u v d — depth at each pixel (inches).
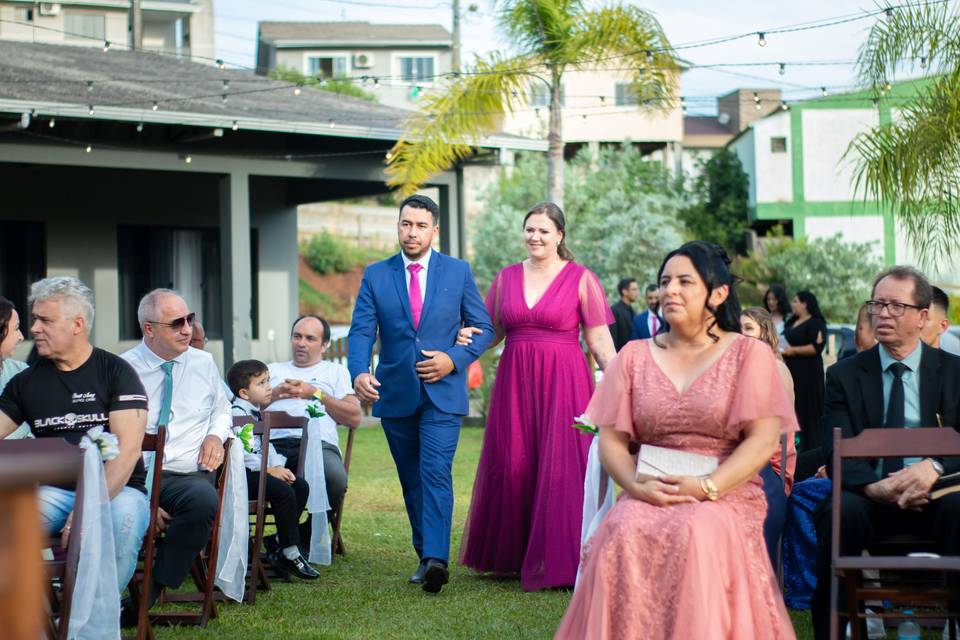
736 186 1375.5
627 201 1113.4
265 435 245.6
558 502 254.8
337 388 300.8
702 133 1758.1
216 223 690.2
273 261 717.3
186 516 213.5
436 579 241.6
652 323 527.8
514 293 267.7
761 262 1144.2
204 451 221.0
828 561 184.9
